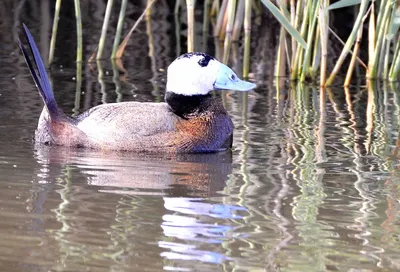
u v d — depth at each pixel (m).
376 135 11.02
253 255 6.91
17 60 15.27
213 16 19.48
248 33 14.52
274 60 16.17
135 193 8.42
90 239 7.18
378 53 14.70
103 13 19.38
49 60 15.12
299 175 9.16
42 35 17.25
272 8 12.97
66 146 10.15
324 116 12.12
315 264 6.75
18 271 6.55
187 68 10.31
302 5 14.57
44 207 7.93
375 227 7.56
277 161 9.74
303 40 13.09
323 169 9.40
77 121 10.42
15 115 11.55
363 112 12.42
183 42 17.34
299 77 14.67
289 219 7.74
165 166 9.48
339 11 19.27
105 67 15.18
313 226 7.56
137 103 10.51
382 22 14.32
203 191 8.53
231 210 7.96
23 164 9.34
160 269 6.62
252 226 7.54
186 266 6.68
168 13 19.94
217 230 7.43
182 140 10.08
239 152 10.18
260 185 8.77
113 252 6.92
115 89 13.49
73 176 8.95
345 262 6.79
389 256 6.92
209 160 9.79
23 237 7.20
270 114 12.22
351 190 8.62
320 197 8.38
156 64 15.49
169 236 7.28
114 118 10.20
